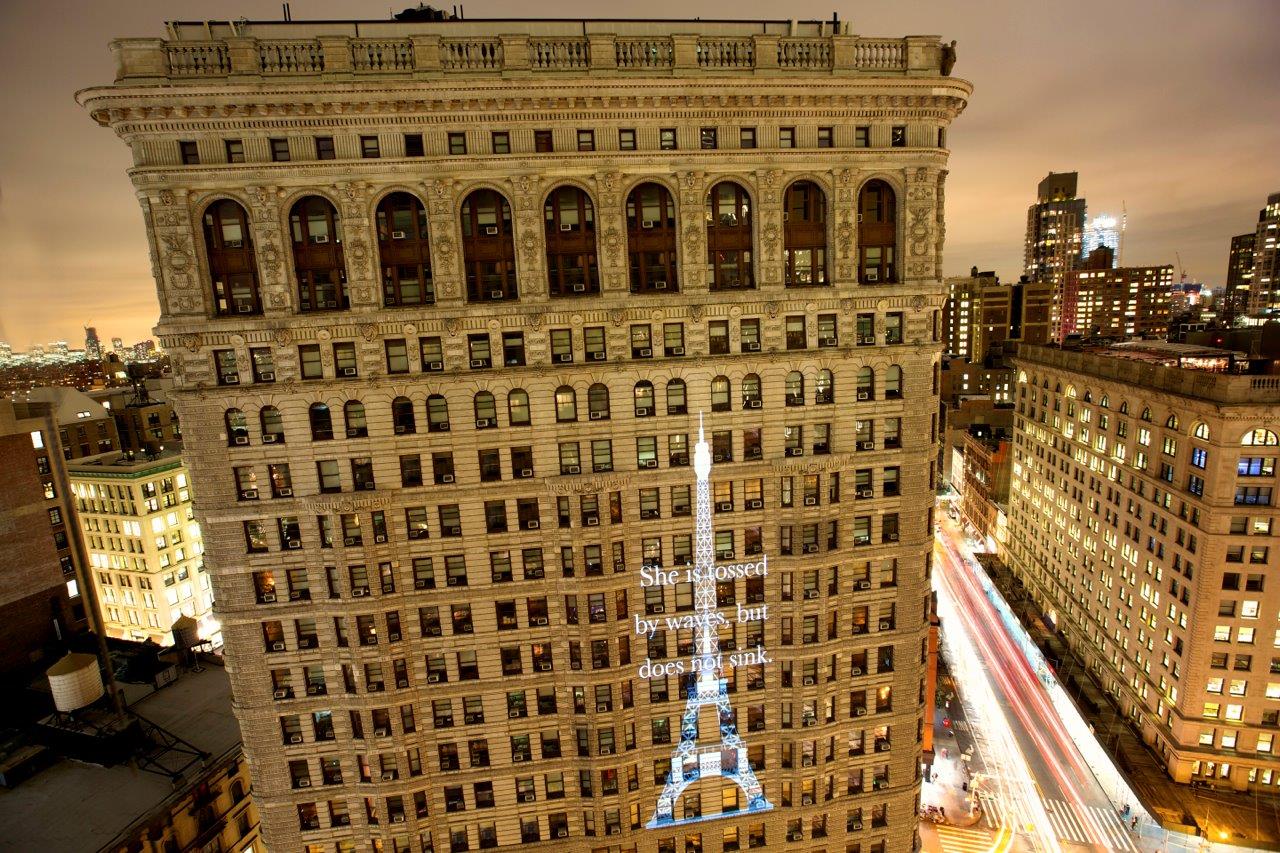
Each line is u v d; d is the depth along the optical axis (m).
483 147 38.03
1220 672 65.44
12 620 69.44
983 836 63.47
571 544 42.38
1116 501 81.44
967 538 144.12
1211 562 63.97
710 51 38.78
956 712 83.44
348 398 39.34
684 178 39.19
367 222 37.66
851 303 41.97
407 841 44.81
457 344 39.47
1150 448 74.06
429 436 40.38
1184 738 67.25
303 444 39.59
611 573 42.88
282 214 37.28
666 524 43.25
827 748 48.00
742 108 39.12
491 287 39.78
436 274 38.66
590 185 38.94
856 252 41.72
